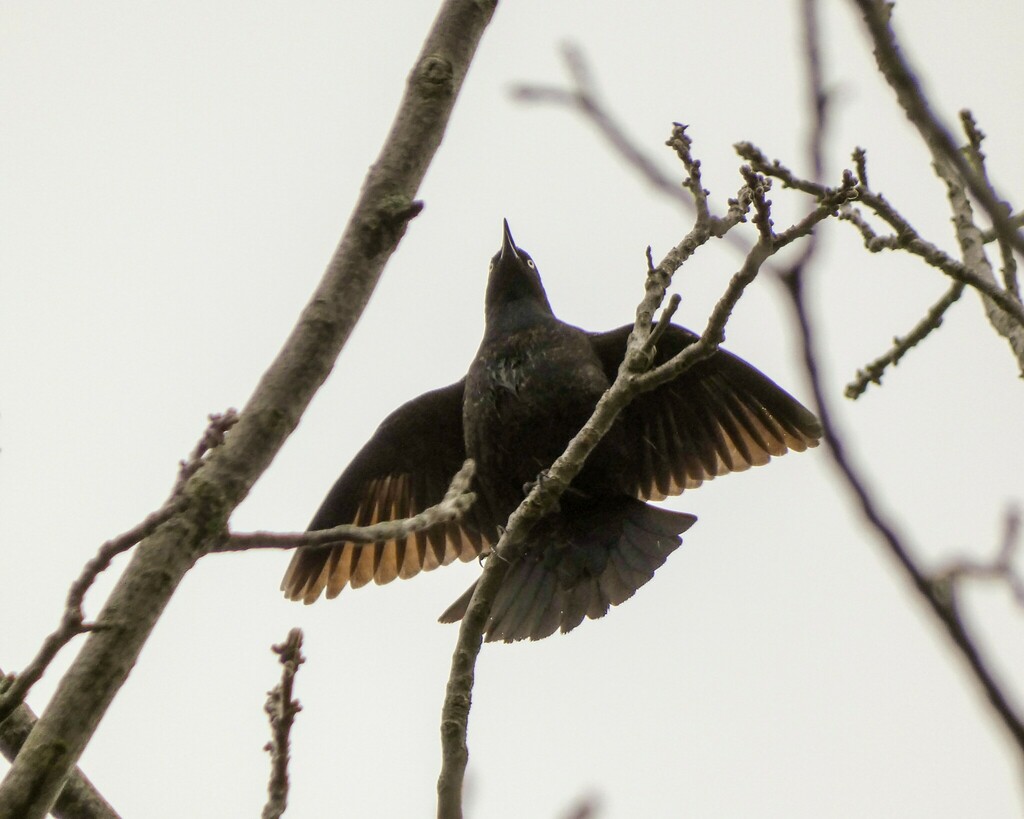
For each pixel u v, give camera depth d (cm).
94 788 771
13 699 604
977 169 901
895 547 419
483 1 862
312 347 732
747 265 739
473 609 790
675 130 876
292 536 706
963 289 990
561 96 577
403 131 812
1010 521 457
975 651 409
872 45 466
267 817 719
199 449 677
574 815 535
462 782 738
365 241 769
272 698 739
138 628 641
